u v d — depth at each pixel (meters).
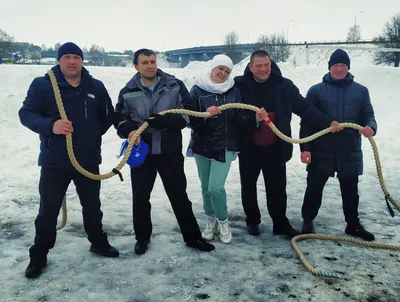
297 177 6.78
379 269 3.67
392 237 4.37
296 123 10.41
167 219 4.88
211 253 3.95
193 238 4.02
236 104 3.80
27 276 3.46
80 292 3.26
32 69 12.40
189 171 7.24
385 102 12.35
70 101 3.47
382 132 9.52
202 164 4.10
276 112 4.07
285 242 4.23
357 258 3.88
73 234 4.43
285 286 3.37
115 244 4.15
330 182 6.38
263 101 4.08
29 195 5.77
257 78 4.05
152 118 3.59
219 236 4.31
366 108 4.20
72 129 3.30
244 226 4.69
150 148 3.73
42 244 3.48
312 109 4.08
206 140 3.92
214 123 3.89
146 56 3.65
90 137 3.56
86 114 3.54
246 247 4.09
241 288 3.34
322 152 4.21
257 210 4.41
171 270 3.62
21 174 6.83
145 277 3.49
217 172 3.95
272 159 4.15
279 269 3.65
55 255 3.87
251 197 4.34
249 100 4.03
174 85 3.83
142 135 3.74
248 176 4.26
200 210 5.24
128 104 3.77
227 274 3.56
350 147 4.16
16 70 12.27
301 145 4.29
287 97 4.11
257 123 3.98
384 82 13.80
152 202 5.51
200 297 3.21
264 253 3.97
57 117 3.45
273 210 4.30
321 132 4.01
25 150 8.22
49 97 3.43
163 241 4.22
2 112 10.19
